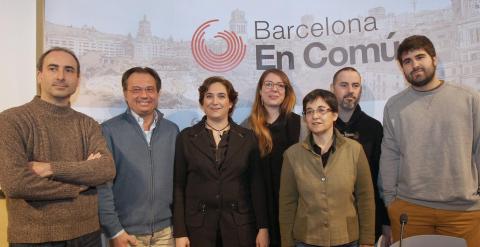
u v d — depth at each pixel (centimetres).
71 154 176
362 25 274
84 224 174
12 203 165
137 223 204
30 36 246
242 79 272
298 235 196
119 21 262
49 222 163
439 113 204
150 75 216
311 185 192
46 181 159
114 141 207
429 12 268
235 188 201
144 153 208
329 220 188
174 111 269
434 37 268
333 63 275
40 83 181
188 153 205
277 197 225
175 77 268
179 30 268
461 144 199
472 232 203
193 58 269
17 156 158
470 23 263
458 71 265
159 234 209
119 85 262
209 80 214
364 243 191
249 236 200
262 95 237
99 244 186
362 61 274
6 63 242
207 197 199
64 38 253
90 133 187
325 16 274
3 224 232
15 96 243
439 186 203
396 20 272
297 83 275
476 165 203
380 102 273
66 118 180
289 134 231
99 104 259
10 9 243
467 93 201
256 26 273
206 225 198
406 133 212
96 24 258
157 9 266
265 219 206
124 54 262
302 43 274
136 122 212
